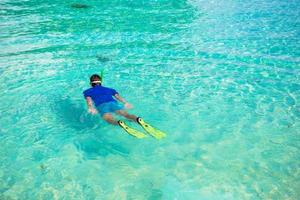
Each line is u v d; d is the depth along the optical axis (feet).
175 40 35.01
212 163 15.84
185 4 54.19
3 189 14.23
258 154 16.49
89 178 14.92
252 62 28.89
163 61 29.17
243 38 35.42
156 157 16.35
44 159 16.34
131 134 17.34
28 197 13.76
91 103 19.90
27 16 46.55
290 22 41.55
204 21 42.93
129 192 13.98
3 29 39.68
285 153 16.53
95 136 18.22
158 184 14.46
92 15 46.88
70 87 24.30
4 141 17.84
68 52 31.58
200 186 14.29
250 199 13.47
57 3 55.31
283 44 33.30
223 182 14.52
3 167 15.74
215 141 17.66
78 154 16.66
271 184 14.32
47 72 26.91
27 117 20.30
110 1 56.65
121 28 40.04
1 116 20.40
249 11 48.32
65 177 15.01
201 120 19.75
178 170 15.37
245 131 18.58
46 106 21.61
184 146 17.22
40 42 34.68
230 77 25.89
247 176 14.88
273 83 24.79
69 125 19.35
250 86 24.29
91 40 35.32
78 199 13.65
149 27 40.32
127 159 16.21
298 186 14.16
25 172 15.38
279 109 20.94
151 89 23.76
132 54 30.96
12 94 23.21
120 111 18.90
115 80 25.16
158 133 17.89
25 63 28.84
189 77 25.84
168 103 21.76
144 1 56.75
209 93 23.20
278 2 54.49
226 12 47.96
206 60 29.40
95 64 28.53
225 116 20.18
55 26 41.09
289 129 18.70
